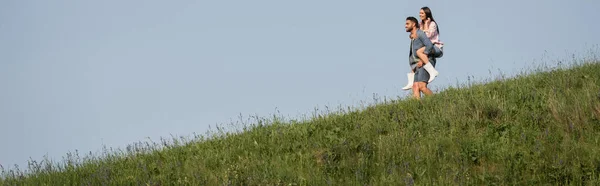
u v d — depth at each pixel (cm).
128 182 926
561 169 798
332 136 1023
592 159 807
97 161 1117
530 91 1145
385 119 1106
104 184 924
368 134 1023
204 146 1126
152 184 897
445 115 1055
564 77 1191
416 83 1280
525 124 992
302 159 962
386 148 934
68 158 1107
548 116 994
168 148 1150
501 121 1020
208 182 886
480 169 862
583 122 944
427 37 1269
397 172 855
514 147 910
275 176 897
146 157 1096
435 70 1247
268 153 1033
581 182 779
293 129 1137
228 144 1108
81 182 961
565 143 872
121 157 1131
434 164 876
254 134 1134
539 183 783
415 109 1150
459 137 963
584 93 1049
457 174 827
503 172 823
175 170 971
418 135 1009
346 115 1200
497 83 1291
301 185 860
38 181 1003
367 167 891
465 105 1077
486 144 910
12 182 1003
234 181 873
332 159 920
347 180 850
